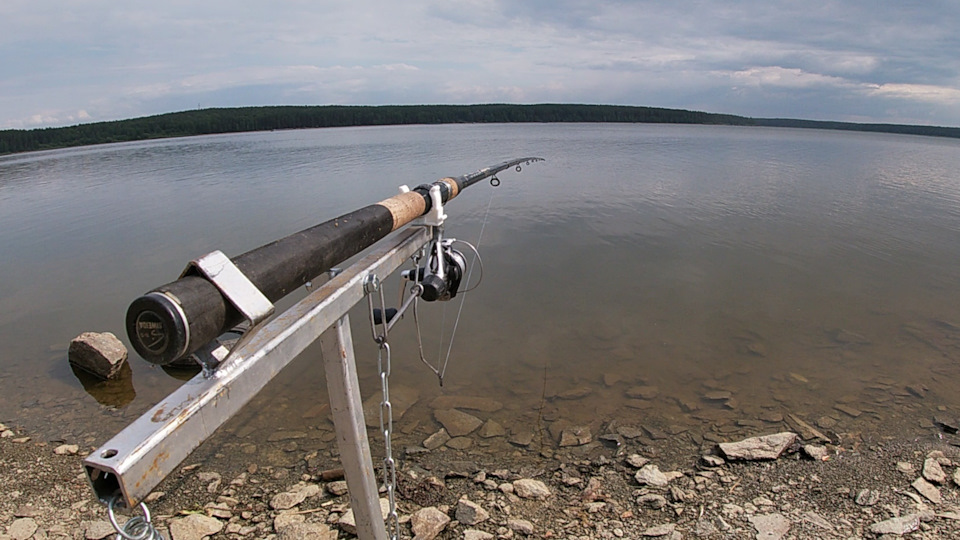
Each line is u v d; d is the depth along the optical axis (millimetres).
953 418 4367
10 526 3277
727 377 5211
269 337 1183
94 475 857
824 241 10102
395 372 5375
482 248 9492
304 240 1392
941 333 6191
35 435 4508
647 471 3703
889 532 2953
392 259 1943
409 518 3227
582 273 8234
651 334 6207
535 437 4254
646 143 34844
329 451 4098
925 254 9328
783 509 3217
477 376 5289
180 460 941
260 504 3477
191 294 950
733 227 11078
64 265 9602
